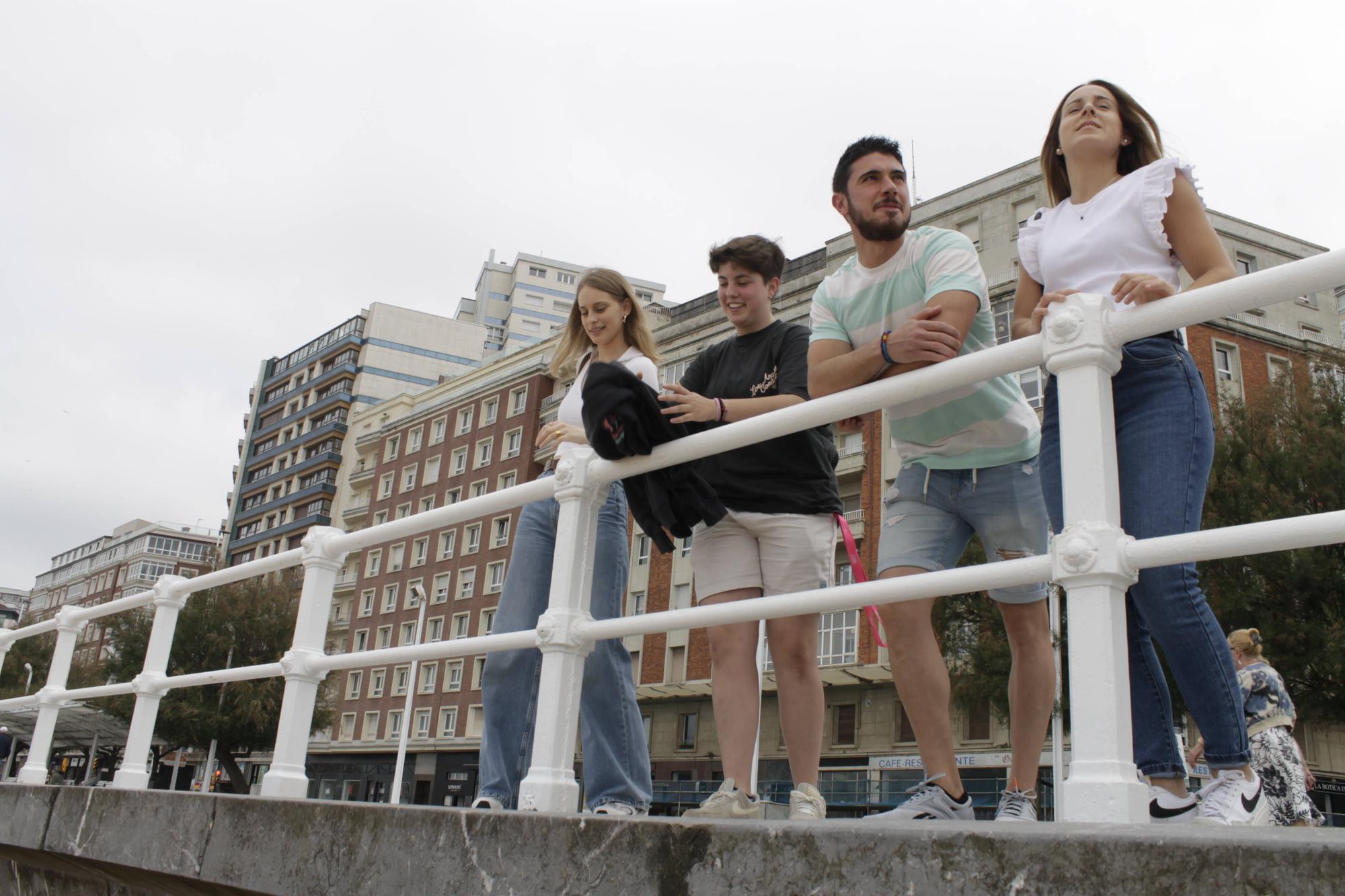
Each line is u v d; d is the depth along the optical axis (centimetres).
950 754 267
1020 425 291
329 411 6800
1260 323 2805
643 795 333
